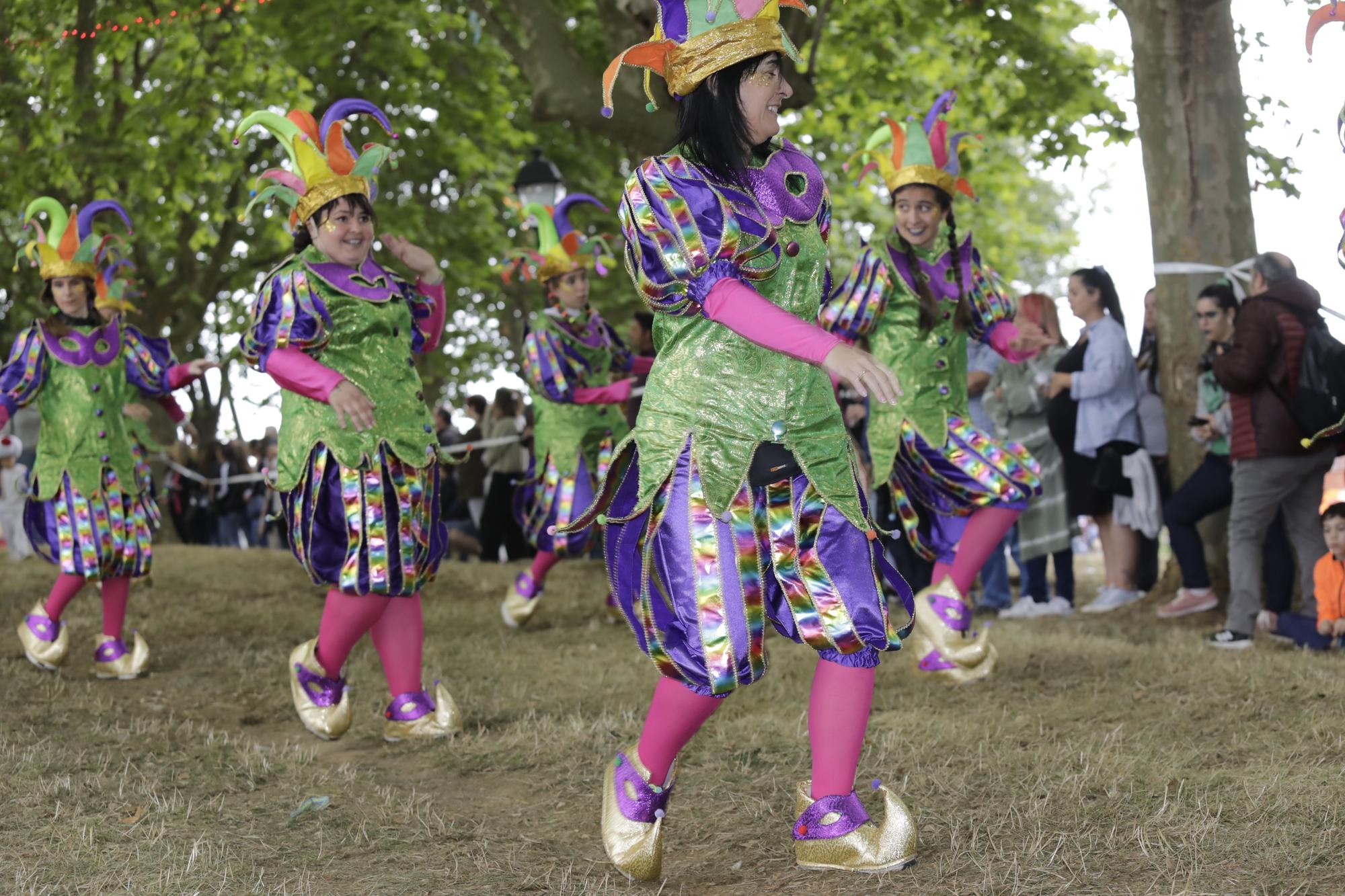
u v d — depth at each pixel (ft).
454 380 75.25
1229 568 23.62
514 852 10.89
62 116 39.65
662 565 9.39
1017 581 33.47
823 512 9.36
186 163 40.60
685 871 10.22
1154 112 24.90
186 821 11.84
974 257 16.97
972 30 40.14
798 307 9.40
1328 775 11.38
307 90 43.42
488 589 30.83
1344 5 12.01
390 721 15.10
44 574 32.78
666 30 9.27
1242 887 8.97
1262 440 19.52
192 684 19.13
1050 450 25.44
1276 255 19.98
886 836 9.66
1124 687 16.15
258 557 36.76
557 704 16.58
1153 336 26.18
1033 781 11.84
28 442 38.83
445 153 47.11
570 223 23.80
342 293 14.21
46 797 12.58
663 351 9.56
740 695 16.38
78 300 19.72
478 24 43.60
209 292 53.67
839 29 40.55
